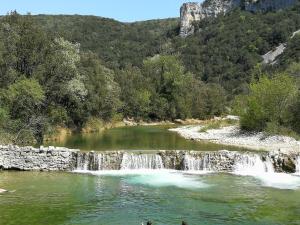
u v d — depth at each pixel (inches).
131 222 1019.9
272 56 7017.7
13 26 2374.5
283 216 1083.3
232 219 1051.9
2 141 1817.2
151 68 4670.3
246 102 3031.5
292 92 2628.0
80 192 1306.6
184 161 1704.0
